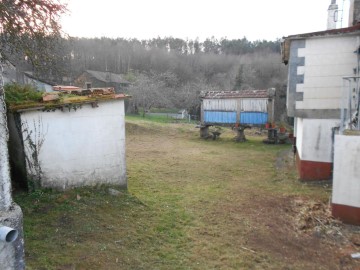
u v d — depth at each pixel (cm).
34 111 586
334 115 880
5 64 750
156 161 1211
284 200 750
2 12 609
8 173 220
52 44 784
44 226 474
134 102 3466
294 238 551
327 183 888
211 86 4016
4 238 181
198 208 680
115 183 726
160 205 679
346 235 558
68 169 642
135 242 484
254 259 471
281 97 3178
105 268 393
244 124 1811
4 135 215
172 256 461
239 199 754
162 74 4294
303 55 893
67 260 392
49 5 699
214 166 1148
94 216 542
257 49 6425
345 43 849
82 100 641
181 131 2130
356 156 585
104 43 5544
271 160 1282
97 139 684
